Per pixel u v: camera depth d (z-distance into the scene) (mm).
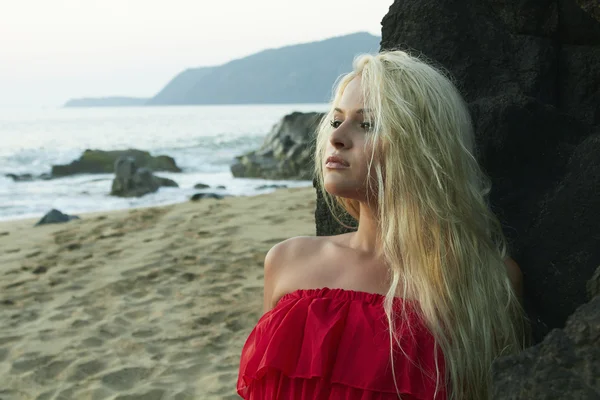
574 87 2191
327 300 1533
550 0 2146
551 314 1901
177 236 7344
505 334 1571
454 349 1504
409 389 1422
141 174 16000
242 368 1631
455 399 1487
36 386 3857
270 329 1543
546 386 1127
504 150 1973
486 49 2176
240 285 5531
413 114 1531
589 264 1813
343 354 1463
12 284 5914
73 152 28531
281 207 8992
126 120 105625
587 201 1841
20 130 66750
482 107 2016
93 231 8062
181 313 4949
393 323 1472
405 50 2215
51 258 6785
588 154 1891
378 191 1569
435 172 1518
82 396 3697
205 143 39062
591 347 1134
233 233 7340
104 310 5109
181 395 3627
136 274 5965
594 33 2131
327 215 2471
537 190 1985
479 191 1664
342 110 1606
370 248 1642
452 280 1532
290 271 1688
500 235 1717
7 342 4523
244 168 20906
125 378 3898
